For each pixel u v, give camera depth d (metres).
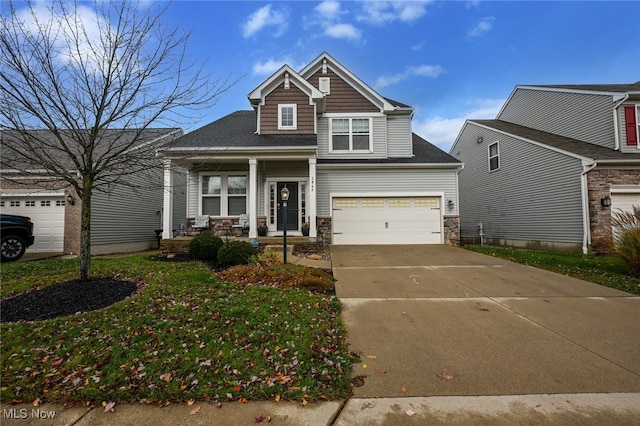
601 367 2.78
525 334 3.50
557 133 12.90
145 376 2.59
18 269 6.49
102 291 4.66
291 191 11.35
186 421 2.11
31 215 10.44
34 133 5.02
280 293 4.88
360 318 4.03
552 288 5.43
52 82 4.63
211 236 8.41
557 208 10.83
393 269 7.03
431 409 2.22
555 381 2.56
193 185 11.31
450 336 3.46
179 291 4.83
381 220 11.70
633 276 6.30
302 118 11.48
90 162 5.04
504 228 13.71
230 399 2.32
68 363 2.78
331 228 11.60
